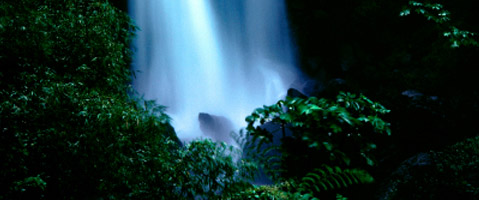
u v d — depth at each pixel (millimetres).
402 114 7609
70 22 3201
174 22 19641
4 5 2814
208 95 19750
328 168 2121
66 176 2510
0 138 2330
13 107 2441
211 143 2781
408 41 13805
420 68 11852
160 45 19281
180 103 19109
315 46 17422
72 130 2582
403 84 11625
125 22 3908
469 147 5211
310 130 2393
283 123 2473
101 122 2650
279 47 19031
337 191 2600
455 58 10406
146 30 18844
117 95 3275
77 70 3115
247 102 19422
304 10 17953
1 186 2332
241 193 2633
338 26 16219
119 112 2799
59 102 2645
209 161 2736
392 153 6266
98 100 2854
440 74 10625
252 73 19828
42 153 2480
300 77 17922
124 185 2658
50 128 2484
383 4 14766
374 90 12289
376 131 2529
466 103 8312
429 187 4441
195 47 20094
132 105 3100
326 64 16469
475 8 11430
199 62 20094
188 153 2840
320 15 16781
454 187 4297
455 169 4668
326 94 12422
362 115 2510
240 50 20219
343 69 15211
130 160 2684
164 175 2756
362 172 2055
